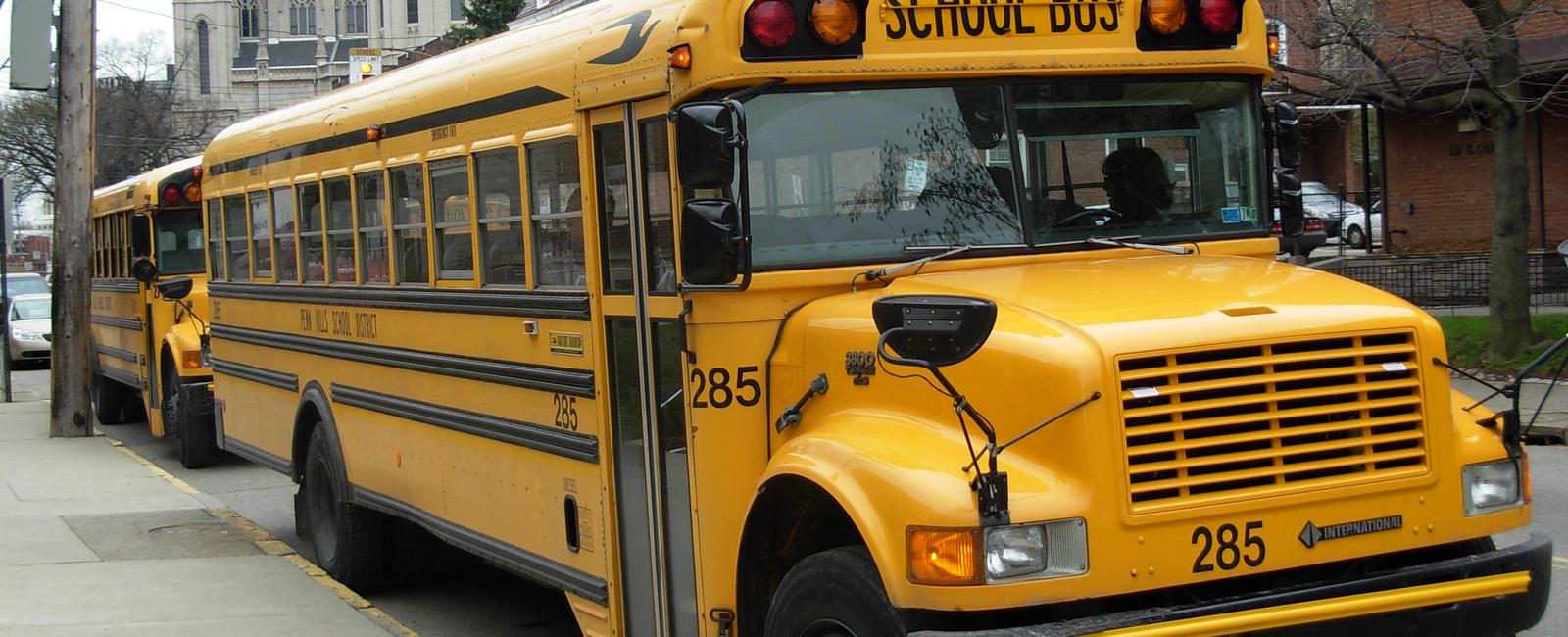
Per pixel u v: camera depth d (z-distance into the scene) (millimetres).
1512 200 15773
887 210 5082
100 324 18531
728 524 5062
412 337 7520
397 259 7691
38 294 33656
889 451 4234
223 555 9258
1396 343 4352
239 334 10484
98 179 53375
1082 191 5293
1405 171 23297
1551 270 20594
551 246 6121
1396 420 4305
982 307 3891
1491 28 15484
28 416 19297
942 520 3928
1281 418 4160
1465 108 21188
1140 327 4137
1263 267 4965
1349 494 4211
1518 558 4379
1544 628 6621
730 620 5090
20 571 8625
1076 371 4012
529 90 6195
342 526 8570
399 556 8656
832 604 4383
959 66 5117
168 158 55906
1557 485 10273
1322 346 4262
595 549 5910
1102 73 5336
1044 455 4074
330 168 8531
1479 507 4418
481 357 6773
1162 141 5465
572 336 5945
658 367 5410
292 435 9430
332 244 8586
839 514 4711
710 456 5074
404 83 7680
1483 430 4504
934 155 5145
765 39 4891
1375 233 31078
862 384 4621
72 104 16531
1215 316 4238
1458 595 4254
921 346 4027
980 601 3885
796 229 4988
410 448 7664
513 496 6605
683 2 5148
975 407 4262
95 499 11695
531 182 6242
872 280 4969
